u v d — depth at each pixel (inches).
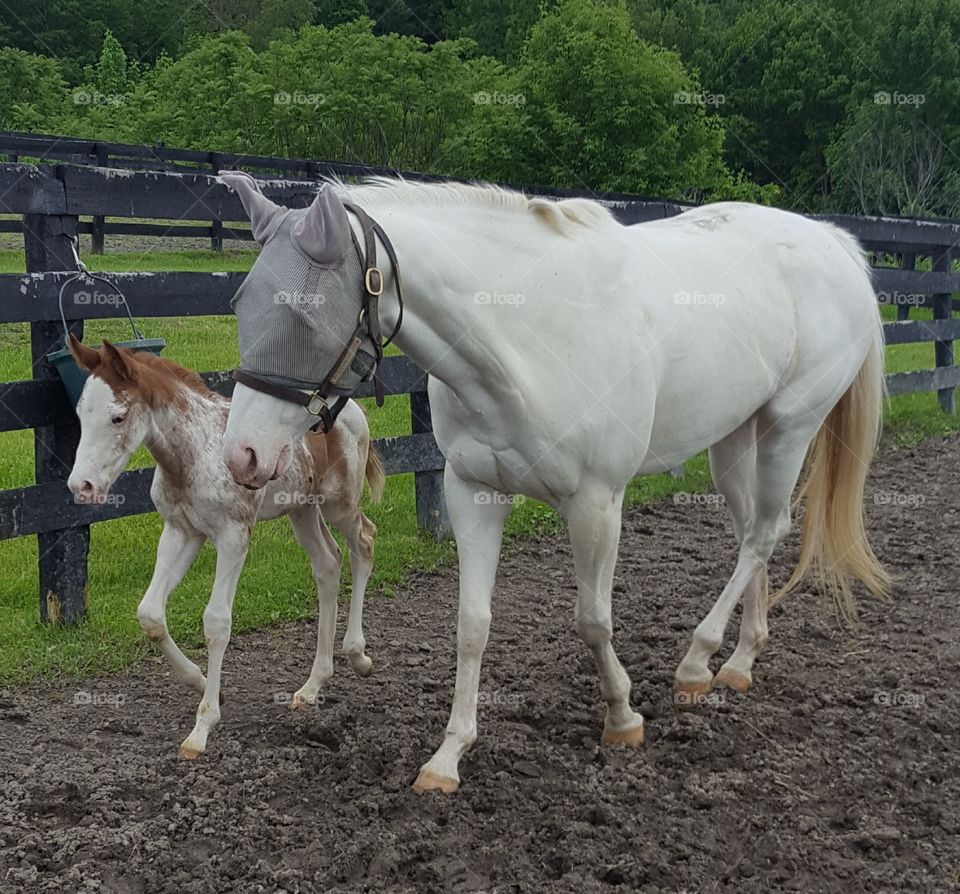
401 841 108.7
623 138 690.8
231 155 565.6
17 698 148.1
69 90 1010.1
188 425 130.3
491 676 157.3
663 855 107.3
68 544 168.6
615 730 132.6
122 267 438.0
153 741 136.3
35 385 160.4
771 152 1387.8
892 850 110.9
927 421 354.9
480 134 695.7
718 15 1588.3
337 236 95.7
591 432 116.3
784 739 136.7
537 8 1224.8
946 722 139.8
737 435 156.3
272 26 1242.6
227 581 132.2
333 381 99.9
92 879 101.8
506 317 110.8
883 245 383.6
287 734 136.0
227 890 101.8
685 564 218.2
